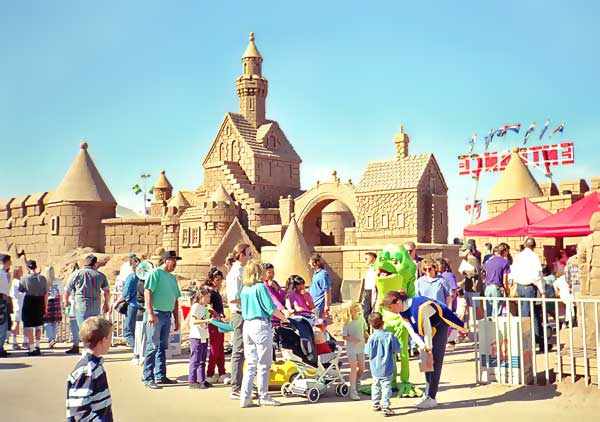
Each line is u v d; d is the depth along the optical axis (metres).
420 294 12.10
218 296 11.04
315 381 9.42
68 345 16.34
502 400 8.95
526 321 10.04
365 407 8.81
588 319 10.65
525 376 9.80
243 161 57.94
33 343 14.81
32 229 39.75
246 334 9.07
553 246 24.08
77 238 37.25
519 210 19.17
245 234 40.47
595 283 10.57
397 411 8.48
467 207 41.94
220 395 9.81
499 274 13.21
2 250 41.53
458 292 16.00
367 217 47.50
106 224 38.06
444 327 8.77
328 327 17.16
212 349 10.91
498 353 10.00
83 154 38.94
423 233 45.16
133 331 13.27
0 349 13.95
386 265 9.94
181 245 42.94
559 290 14.43
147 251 38.50
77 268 15.23
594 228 10.65
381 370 8.30
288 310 10.62
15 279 16.14
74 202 37.34
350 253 31.11
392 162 48.53
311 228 55.25
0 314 13.93
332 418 8.16
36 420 8.30
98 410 4.81
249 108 63.81
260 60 65.19
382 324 8.46
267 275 10.75
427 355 8.55
